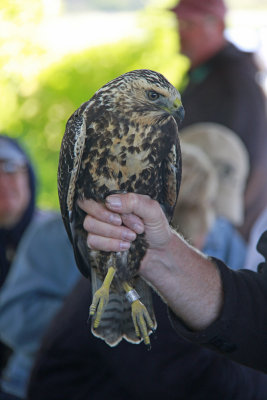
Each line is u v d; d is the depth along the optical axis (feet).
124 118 13.14
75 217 13.64
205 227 17.26
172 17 32.17
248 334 11.97
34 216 23.90
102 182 13.19
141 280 13.43
